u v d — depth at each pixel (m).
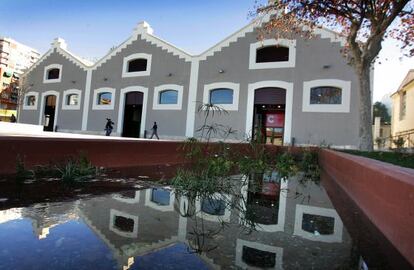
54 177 3.63
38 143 3.78
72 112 20.00
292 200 3.43
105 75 19.03
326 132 12.91
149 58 17.59
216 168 4.70
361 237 2.06
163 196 3.17
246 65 14.84
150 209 2.56
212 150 5.51
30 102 22.70
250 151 6.91
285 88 13.89
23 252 1.47
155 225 2.12
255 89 14.61
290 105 13.67
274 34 14.16
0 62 59.50
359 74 8.68
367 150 8.09
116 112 18.33
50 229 1.85
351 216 2.69
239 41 15.14
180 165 6.04
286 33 13.66
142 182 3.87
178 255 1.58
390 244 1.92
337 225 2.38
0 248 1.51
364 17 8.13
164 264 1.45
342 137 12.64
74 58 20.50
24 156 3.63
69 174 3.71
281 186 4.50
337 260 1.64
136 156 5.45
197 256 1.59
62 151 4.07
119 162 5.08
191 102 15.94
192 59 16.20
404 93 20.11
